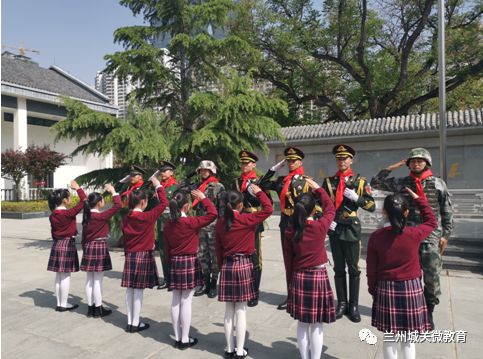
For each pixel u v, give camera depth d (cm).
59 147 2422
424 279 407
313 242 319
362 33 1905
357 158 1473
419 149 427
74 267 498
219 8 862
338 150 460
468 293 532
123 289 588
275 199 1584
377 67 2034
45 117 2292
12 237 1139
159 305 512
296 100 2181
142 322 447
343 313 461
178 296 389
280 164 475
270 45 1948
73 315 482
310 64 2091
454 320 439
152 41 901
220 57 928
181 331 389
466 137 1313
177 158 855
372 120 1498
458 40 1791
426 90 2091
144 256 425
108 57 849
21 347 394
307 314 315
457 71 1848
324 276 323
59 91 2242
